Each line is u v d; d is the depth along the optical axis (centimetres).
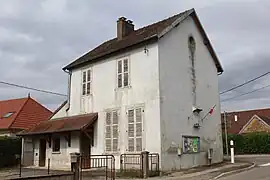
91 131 2181
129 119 1981
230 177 1566
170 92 1930
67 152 2261
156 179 1612
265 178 1459
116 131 2044
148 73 1927
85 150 2197
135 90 1978
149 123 1873
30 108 3400
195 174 1716
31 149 2639
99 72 2241
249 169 1864
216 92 2330
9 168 2452
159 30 1931
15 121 3144
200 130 2116
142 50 1980
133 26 2505
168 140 1853
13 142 2662
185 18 2122
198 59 2211
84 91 2334
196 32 2234
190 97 2080
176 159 1883
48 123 2520
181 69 2047
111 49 2173
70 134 2259
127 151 1952
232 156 2262
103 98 2175
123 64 2078
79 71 2409
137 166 1856
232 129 5522
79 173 1359
